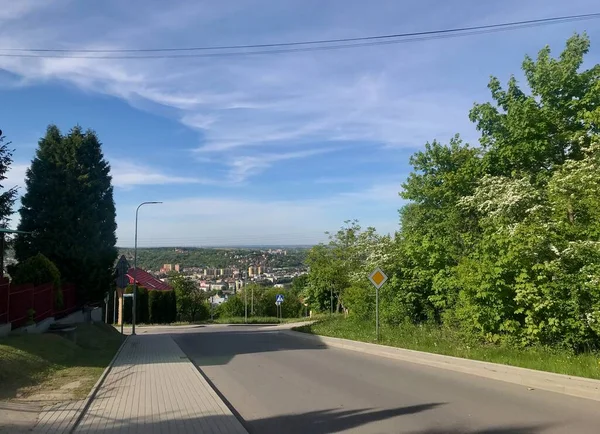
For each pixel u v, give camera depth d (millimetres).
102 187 24969
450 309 17078
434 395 8484
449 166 23469
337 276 32875
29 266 19141
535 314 12398
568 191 13219
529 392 8664
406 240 20953
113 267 26078
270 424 6844
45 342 13930
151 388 9562
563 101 17594
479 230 19469
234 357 14844
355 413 7293
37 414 7176
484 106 19547
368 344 16094
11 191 17750
